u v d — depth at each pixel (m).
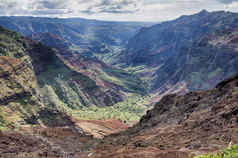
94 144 57.34
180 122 47.22
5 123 160.88
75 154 39.53
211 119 33.19
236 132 23.80
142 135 50.12
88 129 188.62
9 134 35.75
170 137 36.16
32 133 51.22
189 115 47.25
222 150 14.44
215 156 13.82
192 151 20.97
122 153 28.56
